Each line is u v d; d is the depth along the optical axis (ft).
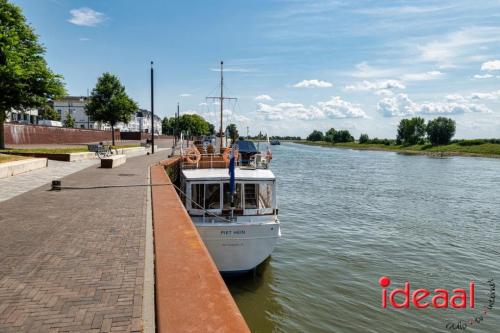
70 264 17.94
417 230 68.90
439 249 57.88
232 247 39.83
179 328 10.57
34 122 245.45
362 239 62.34
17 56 75.72
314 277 45.50
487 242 61.98
